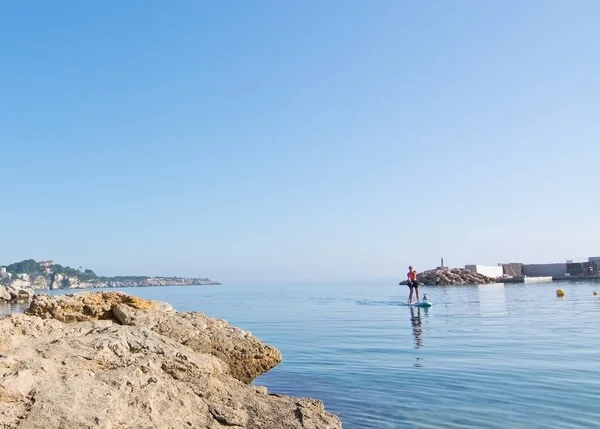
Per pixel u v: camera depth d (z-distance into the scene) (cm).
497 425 776
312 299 5088
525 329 1934
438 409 868
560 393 940
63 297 973
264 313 3200
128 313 938
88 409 511
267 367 929
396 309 3244
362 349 1542
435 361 1294
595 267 7888
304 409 709
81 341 696
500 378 1070
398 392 988
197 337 905
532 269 8725
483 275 7669
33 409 489
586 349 1417
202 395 681
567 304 3222
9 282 15738
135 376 618
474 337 1738
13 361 578
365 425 798
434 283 7562
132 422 529
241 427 627
